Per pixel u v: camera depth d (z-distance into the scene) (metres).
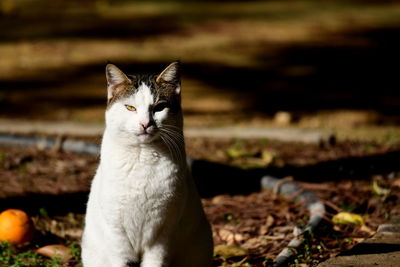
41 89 13.36
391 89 13.76
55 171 8.34
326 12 22.77
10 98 12.60
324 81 14.45
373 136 10.12
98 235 4.73
